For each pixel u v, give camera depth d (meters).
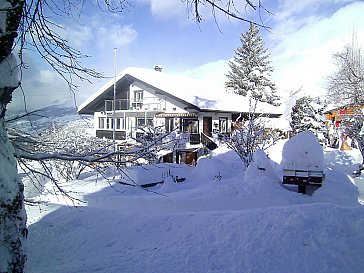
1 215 3.04
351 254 3.94
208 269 4.02
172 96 23.27
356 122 16.09
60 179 15.43
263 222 4.85
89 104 29.53
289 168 9.49
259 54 49.94
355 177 12.93
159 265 4.15
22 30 3.88
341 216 4.63
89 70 4.39
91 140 16.72
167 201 9.45
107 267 4.16
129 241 5.21
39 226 6.26
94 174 16.34
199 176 14.14
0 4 3.08
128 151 4.79
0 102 3.24
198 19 4.51
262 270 3.93
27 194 10.01
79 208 7.24
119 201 10.03
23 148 4.41
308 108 29.59
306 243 4.25
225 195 9.37
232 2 4.12
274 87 50.16
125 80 27.14
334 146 24.45
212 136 23.53
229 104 25.50
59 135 15.28
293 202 8.53
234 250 4.40
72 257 4.86
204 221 5.37
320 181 9.09
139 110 25.27
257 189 9.16
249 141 14.55
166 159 20.70
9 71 3.25
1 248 3.03
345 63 19.70
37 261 4.86
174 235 5.15
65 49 4.21
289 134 28.70
